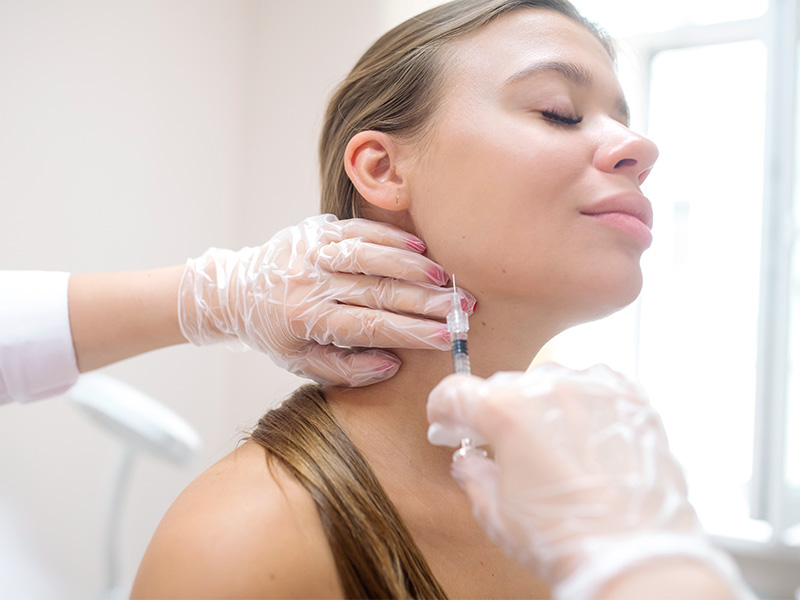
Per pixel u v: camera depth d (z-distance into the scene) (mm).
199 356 2453
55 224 1964
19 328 1083
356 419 968
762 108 2307
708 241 2371
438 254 945
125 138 2166
